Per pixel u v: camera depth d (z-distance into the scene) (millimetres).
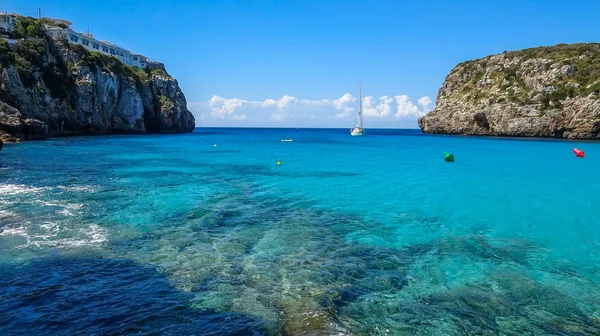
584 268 9602
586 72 77625
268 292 7891
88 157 34281
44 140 52781
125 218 13375
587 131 67688
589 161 35500
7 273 8445
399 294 7996
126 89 86375
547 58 87062
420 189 20578
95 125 75312
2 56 51188
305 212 15125
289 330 6500
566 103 73438
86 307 7055
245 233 11992
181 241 11008
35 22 67000
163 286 8031
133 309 7035
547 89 79125
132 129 88250
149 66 119062
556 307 7559
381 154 43844
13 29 61781
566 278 8953
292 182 22734
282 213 14875
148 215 13875
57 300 7281
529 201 17578
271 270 9055
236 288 8031
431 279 8805
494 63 103812
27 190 18016
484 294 8070
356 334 6457
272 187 20891
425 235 12258
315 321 6812
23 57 57188
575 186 21641
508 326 6836
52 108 61094
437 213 15203
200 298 7539
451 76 117562
